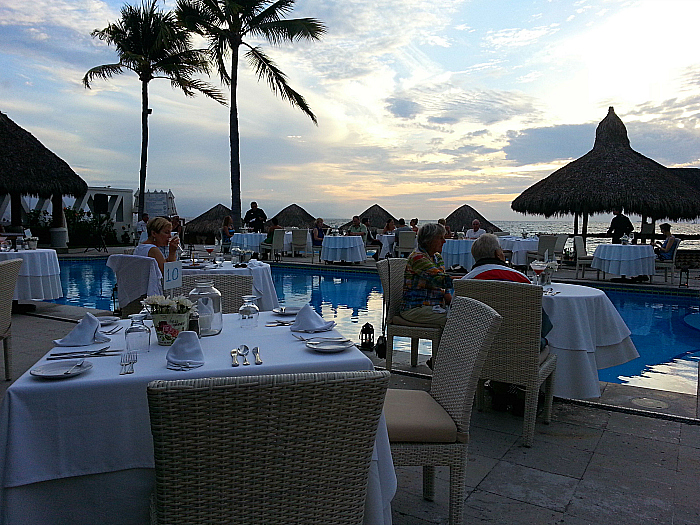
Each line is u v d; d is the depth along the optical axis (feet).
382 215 67.87
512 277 9.84
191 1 48.24
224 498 3.86
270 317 8.66
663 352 17.49
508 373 9.11
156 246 16.02
